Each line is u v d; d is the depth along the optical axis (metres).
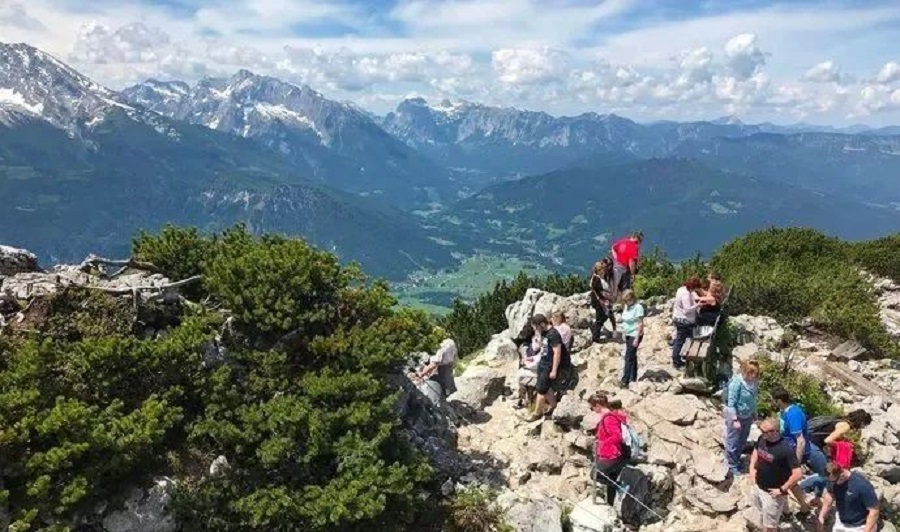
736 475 13.27
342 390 12.00
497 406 17.00
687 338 17.05
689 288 17.20
